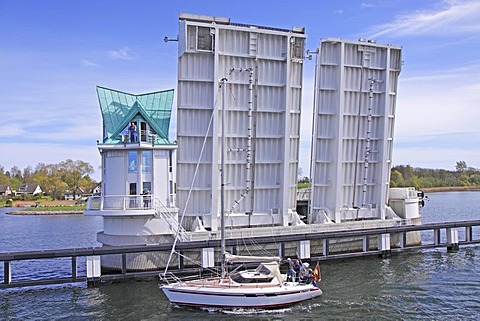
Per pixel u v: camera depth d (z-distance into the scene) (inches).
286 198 1339.8
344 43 1334.9
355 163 1440.7
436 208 3452.3
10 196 5113.2
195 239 1168.2
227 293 883.4
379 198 1477.6
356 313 871.1
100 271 1060.5
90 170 4977.9
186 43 1177.4
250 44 1237.7
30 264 1337.4
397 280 1090.1
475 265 1242.0
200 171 1268.5
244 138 1290.6
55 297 965.2
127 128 1191.6
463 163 7150.6
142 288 1022.4
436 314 864.9
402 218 1498.5
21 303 929.5
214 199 1266.0
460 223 1469.0
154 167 1178.6
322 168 1416.1
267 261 981.2
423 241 1691.7
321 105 1368.1
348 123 1401.3
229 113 1262.3
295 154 1364.4
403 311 880.9
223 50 1219.9
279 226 1322.6
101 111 1228.5
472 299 950.4
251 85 1258.0
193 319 847.1
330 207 1430.9
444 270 1186.0
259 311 885.8
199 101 1234.6
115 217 1151.6
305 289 924.6
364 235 1326.3
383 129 1435.8
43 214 3555.6
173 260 1152.8
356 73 1376.7
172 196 1211.9
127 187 1164.5
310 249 1336.1
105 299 950.4
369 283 1064.2
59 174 4909.0
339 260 1301.7
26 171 6397.6
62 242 1937.7
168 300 942.4
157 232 1150.3
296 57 1289.4
